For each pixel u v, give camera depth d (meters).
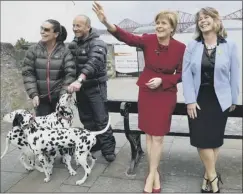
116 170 3.93
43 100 3.85
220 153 4.28
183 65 3.18
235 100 3.17
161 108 3.33
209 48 3.08
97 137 4.12
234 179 3.65
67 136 3.54
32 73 3.79
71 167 3.85
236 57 3.09
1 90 5.66
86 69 3.59
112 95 7.58
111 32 3.31
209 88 3.13
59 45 3.76
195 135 3.22
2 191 3.56
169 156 4.25
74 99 3.74
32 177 3.85
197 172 3.83
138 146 4.15
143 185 3.60
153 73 3.36
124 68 9.66
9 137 3.73
